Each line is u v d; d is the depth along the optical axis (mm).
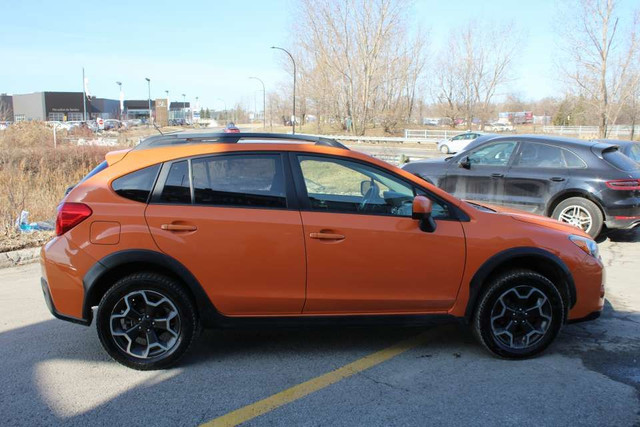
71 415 3230
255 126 84875
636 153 11125
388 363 3975
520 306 4008
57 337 4539
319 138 4375
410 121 71875
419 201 3754
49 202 10141
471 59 63750
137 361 3809
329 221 3834
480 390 3531
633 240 8414
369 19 51219
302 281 3824
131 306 3775
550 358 4051
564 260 4039
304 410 3283
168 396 3465
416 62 67312
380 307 3941
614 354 4113
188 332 3807
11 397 3455
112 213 3732
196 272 3729
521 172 8227
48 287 3779
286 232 3781
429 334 4582
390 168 4086
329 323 3918
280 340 4438
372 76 52875
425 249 3895
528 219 4230
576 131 45875
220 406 3334
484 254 3938
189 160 3881
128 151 4020
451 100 68375
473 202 4980
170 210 3758
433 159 9656
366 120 54906
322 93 56406
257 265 3771
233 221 3754
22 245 7902
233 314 3857
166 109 73375
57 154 15227
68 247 3727
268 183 3898
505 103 87375
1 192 10156
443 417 3189
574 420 3152
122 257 3672
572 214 7855
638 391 3510
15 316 5109
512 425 3104
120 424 3131
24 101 90375
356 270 3850
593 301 4164
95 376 3758
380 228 3857
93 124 61094
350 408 3305
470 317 4023
